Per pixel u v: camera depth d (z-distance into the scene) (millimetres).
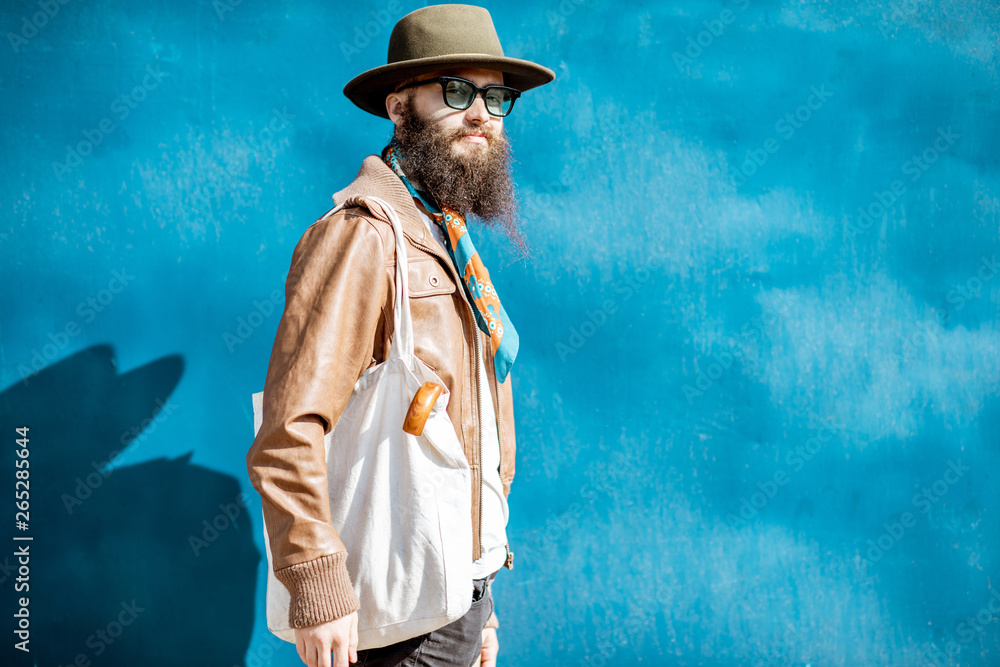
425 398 1296
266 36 2250
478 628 1520
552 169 2363
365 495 1347
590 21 2361
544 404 2379
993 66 2512
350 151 2289
